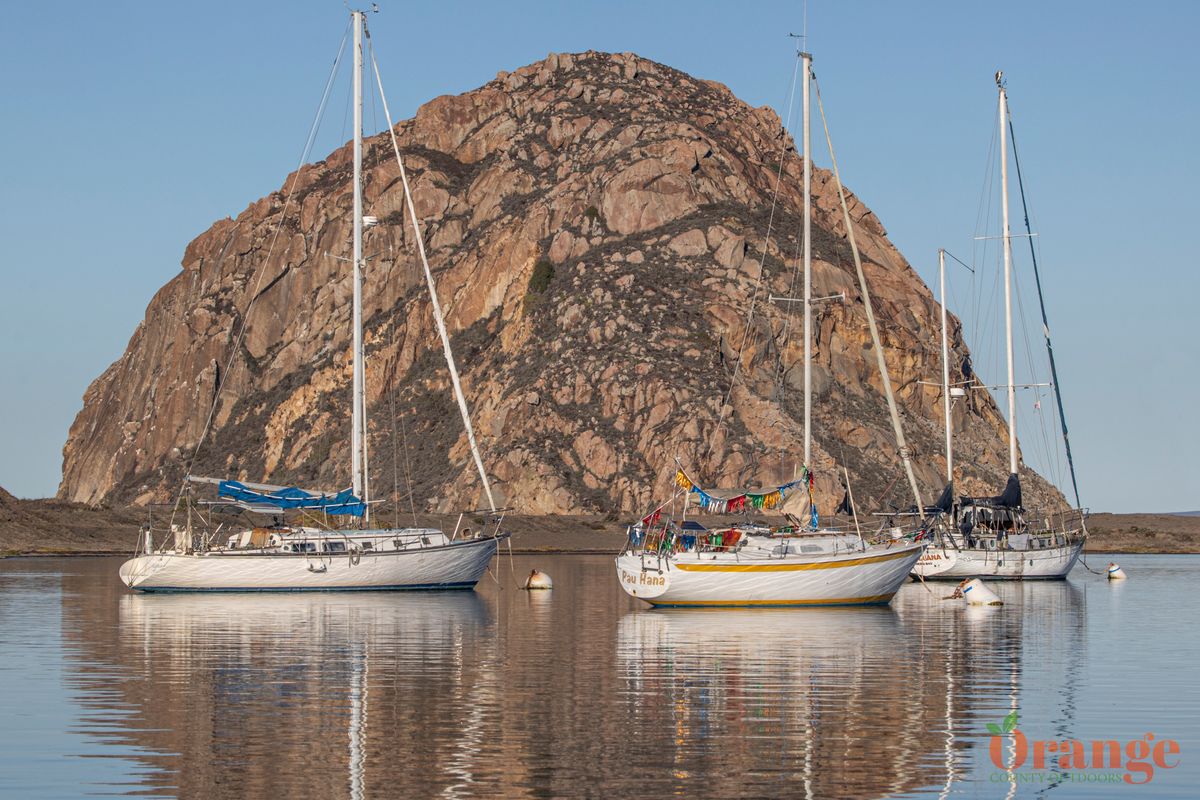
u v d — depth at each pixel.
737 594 62.06
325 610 61.25
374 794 24.12
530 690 35.50
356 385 77.00
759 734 29.50
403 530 74.88
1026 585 88.56
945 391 103.62
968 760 27.19
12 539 120.12
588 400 175.12
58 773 25.62
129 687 35.78
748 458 159.38
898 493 162.12
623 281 192.25
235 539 74.12
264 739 28.69
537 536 147.88
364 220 78.94
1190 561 135.12
